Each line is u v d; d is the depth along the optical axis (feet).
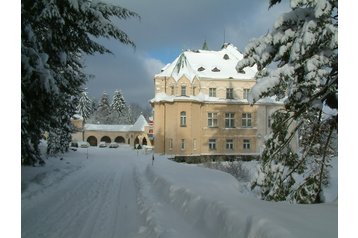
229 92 155.84
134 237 24.17
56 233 25.16
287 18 29.63
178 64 154.61
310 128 30.94
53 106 40.47
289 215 20.92
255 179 32.65
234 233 20.04
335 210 22.75
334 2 25.77
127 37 40.24
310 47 27.02
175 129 147.02
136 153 152.66
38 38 39.11
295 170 31.37
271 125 32.83
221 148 151.33
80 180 55.98
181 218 27.99
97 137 253.44
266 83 29.09
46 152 110.32
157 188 44.60
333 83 27.78
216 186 38.11
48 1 36.37
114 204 36.06
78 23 40.14
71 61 52.44
